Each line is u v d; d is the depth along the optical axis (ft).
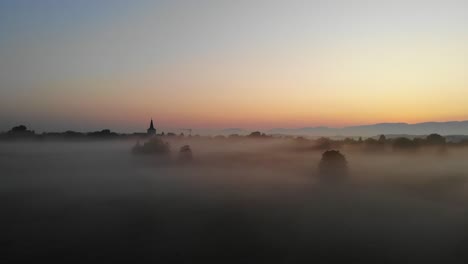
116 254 130.00
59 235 149.89
